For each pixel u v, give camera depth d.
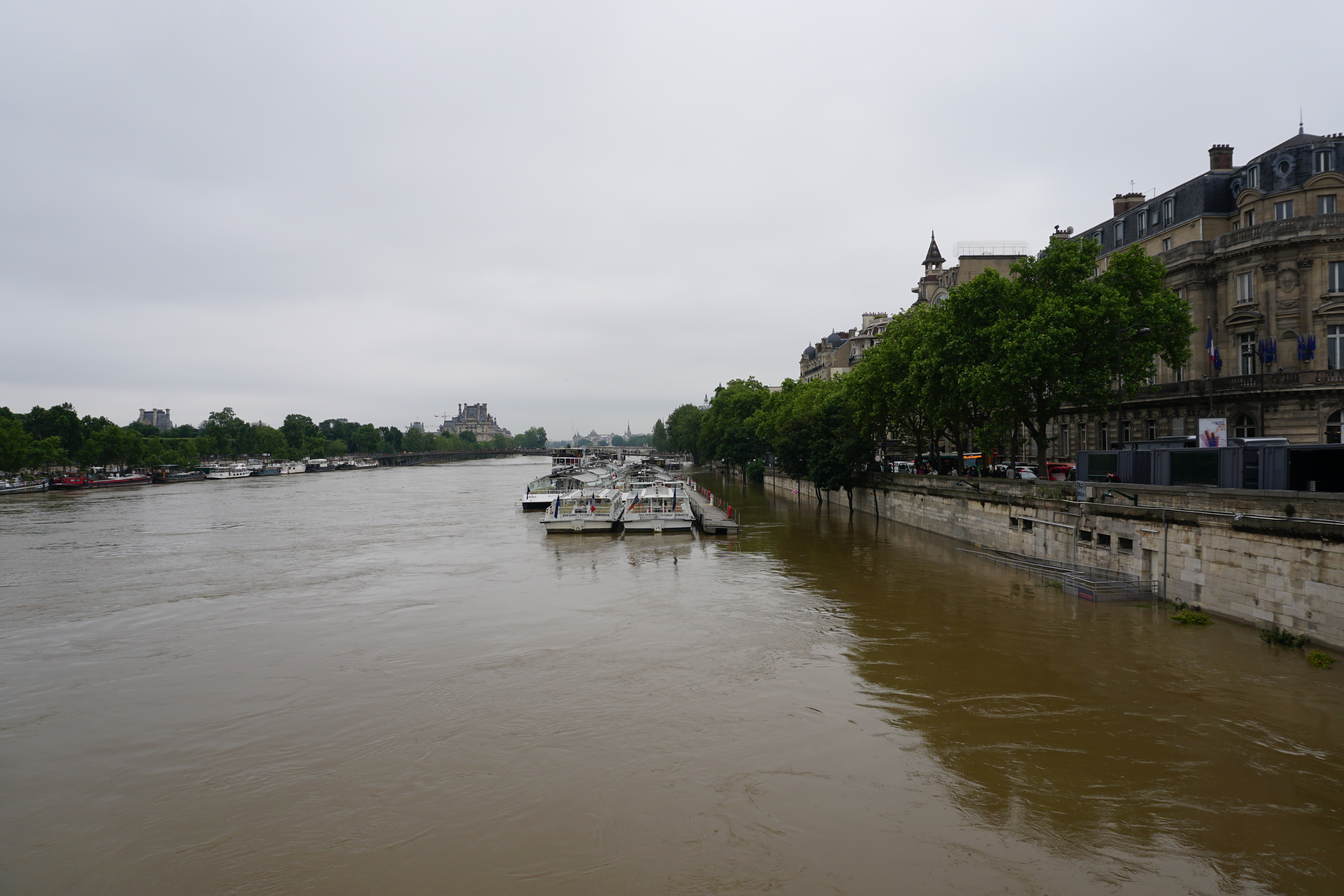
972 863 14.27
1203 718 20.00
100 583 42.91
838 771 17.97
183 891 14.19
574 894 13.66
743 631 29.92
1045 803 16.28
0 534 65.69
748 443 131.12
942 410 50.47
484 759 19.14
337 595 38.69
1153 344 41.50
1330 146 47.31
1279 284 47.34
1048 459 70.31
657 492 72.69
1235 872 13.81
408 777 18.28
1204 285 51.88
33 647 30.03
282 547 56.78
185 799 17.61
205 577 44.47
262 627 32.56
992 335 44.81
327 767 19.00
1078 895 13.30
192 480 161.25
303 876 14.52
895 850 14.76
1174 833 15.05
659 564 45.97
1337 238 45.41
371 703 23.19
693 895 13.52
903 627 29.81
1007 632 28.27
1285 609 24.59
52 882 14.59
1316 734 18.91
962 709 21.28
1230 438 45.44
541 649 28.12
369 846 15.44
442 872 14.45
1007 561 41.34
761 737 19.94
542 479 100.38
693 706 22.23
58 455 127.31
